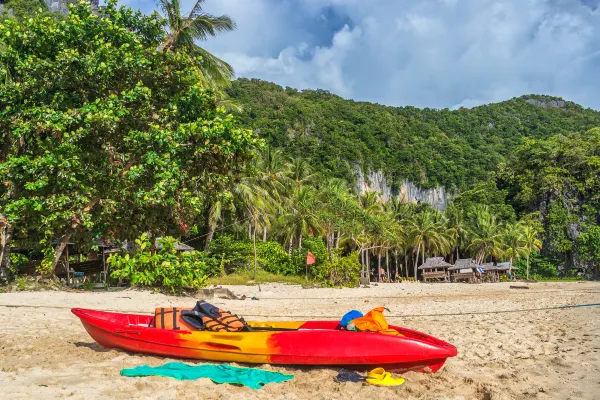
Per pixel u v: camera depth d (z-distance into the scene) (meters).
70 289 20.14
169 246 20.17
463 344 10.24
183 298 19.41
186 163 19.66
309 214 49.28
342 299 24.36
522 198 102.25
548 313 16.17
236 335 7.55
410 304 21.53
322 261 38.50
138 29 21.38
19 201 17.55
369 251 73.12
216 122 18.91
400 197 120.62
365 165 117.19
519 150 114.19
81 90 19.48
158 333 7.89
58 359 7.83
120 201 19.19
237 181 22.31
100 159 18.75
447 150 133.75
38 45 19.33
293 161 61.97
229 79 29.97
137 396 5.88
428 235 72.06
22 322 11.66
